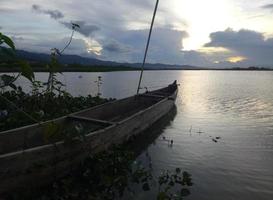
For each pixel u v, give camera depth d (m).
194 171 7.52
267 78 65.44
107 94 23.73
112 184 6.00
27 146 6.68
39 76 40.53
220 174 7.39
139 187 6.29
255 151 9.30
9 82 6.33
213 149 9.41
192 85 40.06
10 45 4.41
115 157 6.81
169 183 6.62
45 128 5.86
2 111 7.83
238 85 40.28
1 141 6.10
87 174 6.05
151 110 11.02
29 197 5.14
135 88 30.59
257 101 21.81
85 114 9.14
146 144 9.72
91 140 6.52
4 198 4.77
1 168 4.63
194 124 13.11
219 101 21.67
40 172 5.30
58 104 9.78
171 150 9.16
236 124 13.32
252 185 6.82
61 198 5.25
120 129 8.11
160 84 39.47
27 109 8.63
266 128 12.55
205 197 6.12
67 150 5.82
